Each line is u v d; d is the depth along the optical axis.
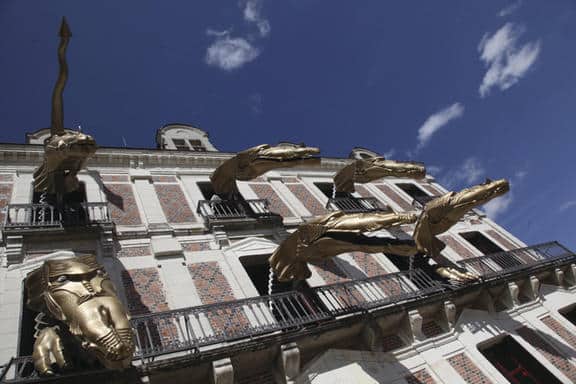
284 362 8.00
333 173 19.25
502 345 11.61
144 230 11.40
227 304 8.56
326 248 9.99
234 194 14.17
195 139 19.97
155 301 9.30
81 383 6.36
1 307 8.02
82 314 6.05
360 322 9.39
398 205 18.19
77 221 10.38
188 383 7.33
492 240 17.50
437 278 12.20
